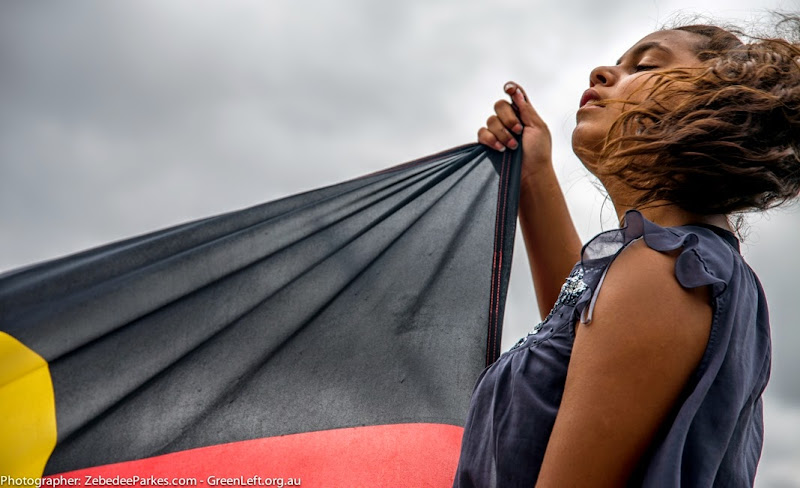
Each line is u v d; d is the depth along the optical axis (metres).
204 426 2.00
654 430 0.99
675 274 1.02
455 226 2.54
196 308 2.03
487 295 2.47
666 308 1.00
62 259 1.89
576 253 2.46
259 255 2.17
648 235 1.07
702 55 1.54
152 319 1.97
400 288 2.42
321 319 2.28
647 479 0.97
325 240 2.33
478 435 1.33
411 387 2.31
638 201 1.28
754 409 1.22
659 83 1.27
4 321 1.77
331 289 2.29
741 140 1.14
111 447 1.87
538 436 1.16
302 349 2.22
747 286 1.15
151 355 1.94
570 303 1.25
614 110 1.50
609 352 1.00
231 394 2.07
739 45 1.56
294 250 2.25
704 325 1.01
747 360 1.08
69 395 1.81
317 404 2.17
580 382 1.02
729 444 1.08
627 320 1.01
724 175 1.16
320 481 2.03
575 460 0.99
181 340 1.98
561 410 1.04
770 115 1.16
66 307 1.83
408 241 2.49
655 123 1.22
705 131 1.14
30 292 1.81
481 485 1.28
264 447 2.04
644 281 1.02
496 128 2.65
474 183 2.62
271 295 2.17
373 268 2.42
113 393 1.86
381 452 2.13
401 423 2.23
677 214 1.25
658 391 0.99
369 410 2.22
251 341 2.12
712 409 1.01
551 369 1.20
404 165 2.56
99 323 1.86
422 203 2.54
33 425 1.76
